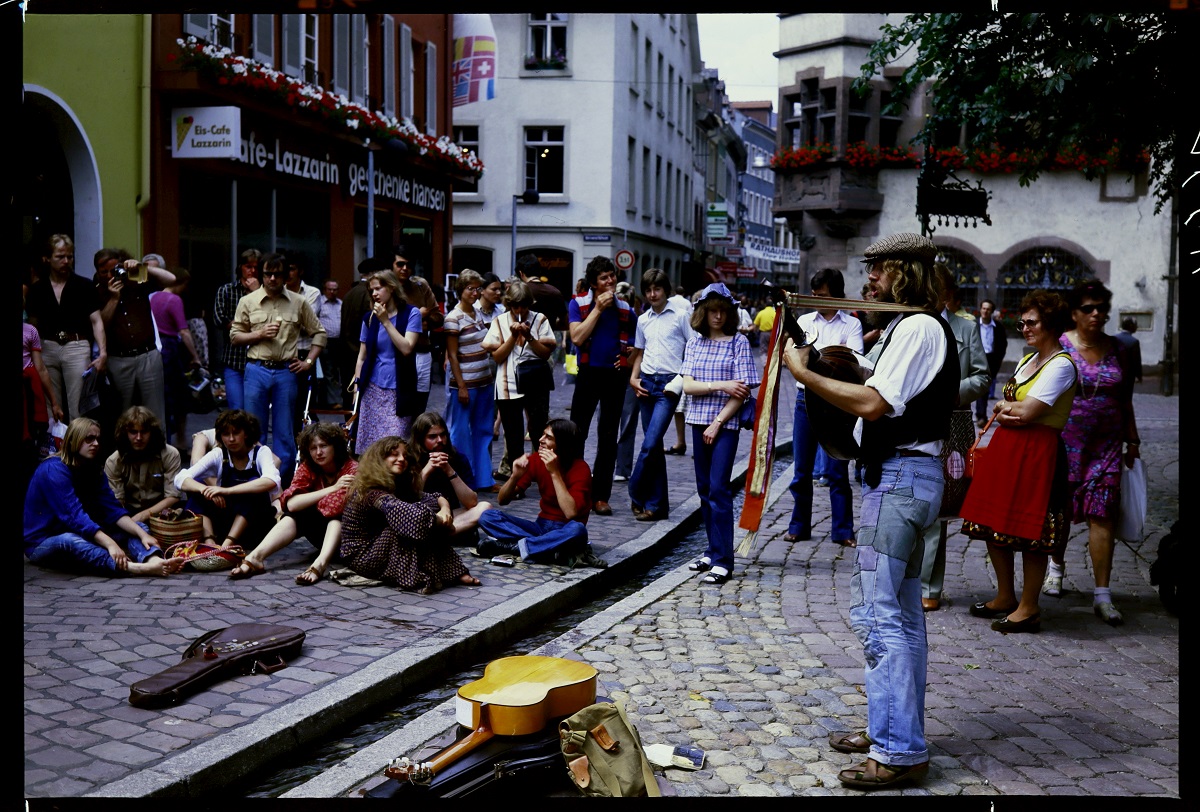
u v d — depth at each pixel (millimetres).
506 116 34875
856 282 30453
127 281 9203
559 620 6688
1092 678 5422
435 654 5496
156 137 14984
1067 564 8148
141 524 7199
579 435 7785
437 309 9562
